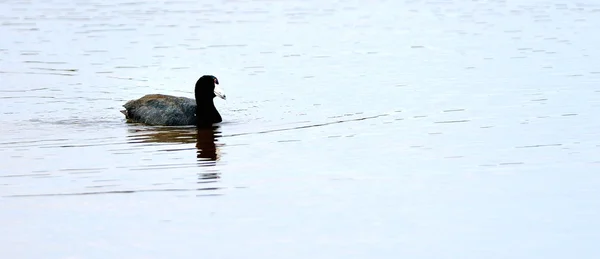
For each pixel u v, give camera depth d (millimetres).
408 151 17359
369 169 16156
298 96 22547
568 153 17000
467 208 14086
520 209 14000
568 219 13523
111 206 14305
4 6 37656
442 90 22953
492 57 27250
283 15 35188
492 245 12602
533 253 12305
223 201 14492
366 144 17891
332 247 12570
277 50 28609
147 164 16656
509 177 15609
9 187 15312
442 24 33250
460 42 29750
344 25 33062
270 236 12992
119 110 21688
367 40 30156
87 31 32156
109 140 18531
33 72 26109
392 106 21297
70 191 15086
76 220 13703
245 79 24703
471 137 18312
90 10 36500
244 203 14383
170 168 16391
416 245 12609
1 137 18812
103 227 13406
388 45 29328
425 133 18719
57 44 30047
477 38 30469
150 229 13297
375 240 12836
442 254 12289
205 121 19891
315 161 16719
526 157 16797
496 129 18953
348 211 13992
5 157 17172
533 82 23672
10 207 14305
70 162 16812
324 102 21844
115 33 31781
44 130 19500
